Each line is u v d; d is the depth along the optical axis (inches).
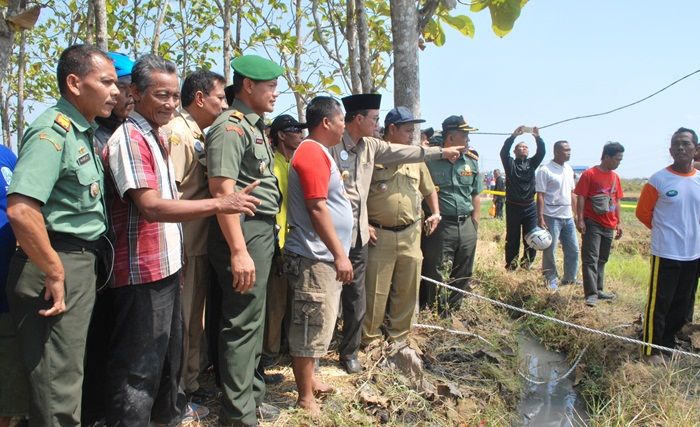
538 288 268.2
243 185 119.6
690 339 209.5
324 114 129.4
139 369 101.7
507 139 287.9
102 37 140.1
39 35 335.9
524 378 192.4
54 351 90.3
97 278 102.3
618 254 445.4
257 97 122.3
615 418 161.9
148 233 101.3
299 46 273.6
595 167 265.3
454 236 208.5
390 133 179.6
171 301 105.8
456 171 208.8
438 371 174.2
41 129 87.6
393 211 169.8
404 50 188.7
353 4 225.6
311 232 129.8
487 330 215.5
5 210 101.3
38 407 90.1
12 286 90.6
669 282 192.7
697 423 158.4
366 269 172.2
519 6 202.8
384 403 143.0
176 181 120.6
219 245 119.2
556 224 282.5
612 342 212.7
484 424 151.4
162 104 101.3
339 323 191.6
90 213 93.4
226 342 119.3
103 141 109.7
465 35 237.0
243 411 118.5
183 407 124.4
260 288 121.3
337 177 132.3
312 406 133.4
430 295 211.6
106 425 104.0
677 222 191.2
